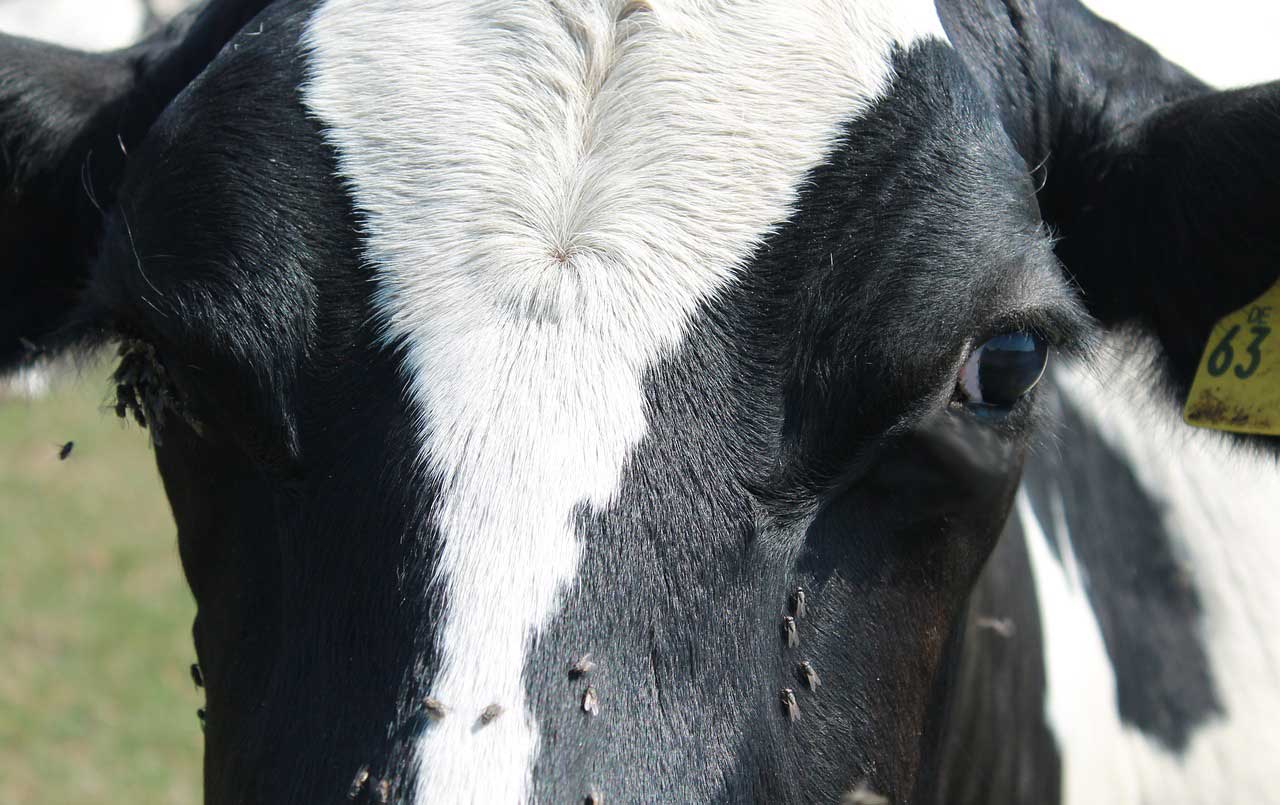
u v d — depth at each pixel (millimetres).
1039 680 1150
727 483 943
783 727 952
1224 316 1049
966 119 983
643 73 969
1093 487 1212
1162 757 1192
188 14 1103
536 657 920
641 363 944
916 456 974
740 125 966
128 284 982
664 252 953
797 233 959
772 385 951
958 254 966
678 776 922
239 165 968
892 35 986
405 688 920
